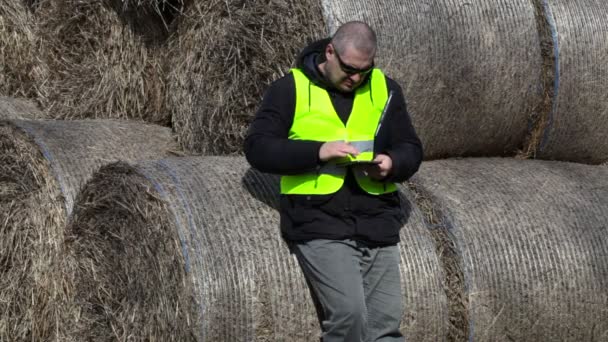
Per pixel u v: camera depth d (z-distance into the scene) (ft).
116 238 25.96
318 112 23.21
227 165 25.96
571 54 30.63
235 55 30.27
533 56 30.42
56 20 37.93
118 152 31.40
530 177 28.50
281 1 28.78
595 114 31.35
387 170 22.81
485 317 25.54
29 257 29.53
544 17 30.68
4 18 39.78
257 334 23.30
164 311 23.91
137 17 36.06
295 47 28.60
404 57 28.73
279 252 23.79
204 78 31.60
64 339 28.02
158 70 35.76
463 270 25.52
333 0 28.17
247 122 30.68
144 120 36.42
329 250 22.71
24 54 39.47
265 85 29.71
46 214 29.27
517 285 25.89
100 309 26.81
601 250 26.86
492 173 28.58
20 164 30.14
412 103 29.27
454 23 29.40
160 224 24.09
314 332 23.65
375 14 28.48
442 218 26.21
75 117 37.09
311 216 22.84
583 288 26.45
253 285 23.35
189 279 23.13
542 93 30.89
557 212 27.17
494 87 30.09
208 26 31.48
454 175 28.25
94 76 36.94
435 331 24.81
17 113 36.81
